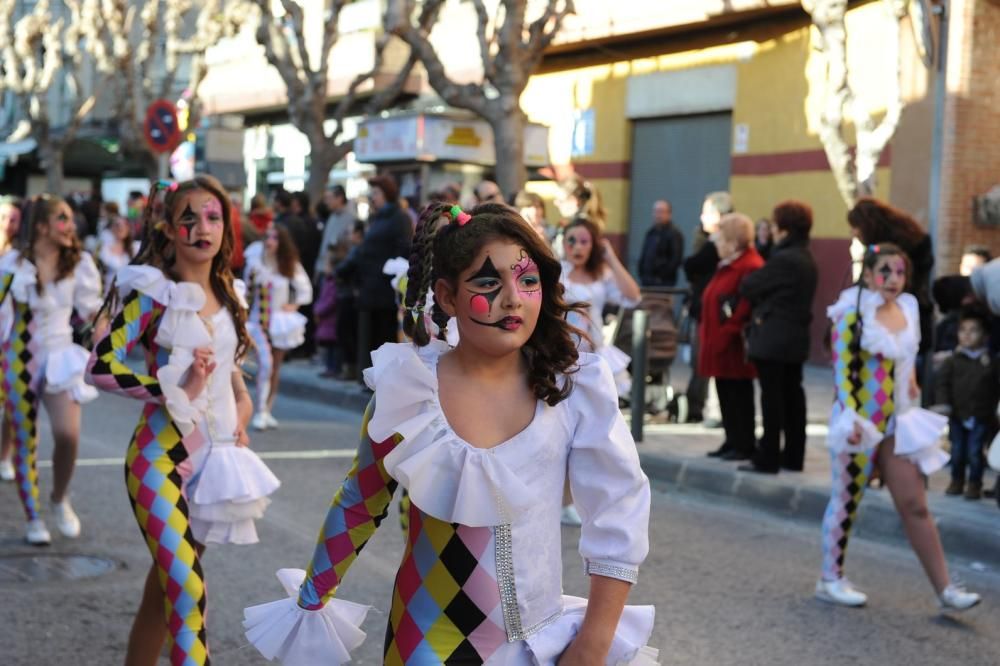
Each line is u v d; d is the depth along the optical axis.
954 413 8.47
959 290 9.60
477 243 2.79
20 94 32.28
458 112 15.76
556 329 2.88
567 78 21.34
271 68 28.59
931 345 8.30
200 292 4.52
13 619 5.80
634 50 19.84
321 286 14.83
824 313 16.59
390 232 13.04
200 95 31.89
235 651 5.42
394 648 2.88
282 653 3.02
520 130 14.38
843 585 6.50
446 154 15.69
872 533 8.09
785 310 9.09
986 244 14.30
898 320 6.23
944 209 14.07
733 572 7.07
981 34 13.99
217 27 27.41
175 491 4.37
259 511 4.64
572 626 2.89
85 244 17.72
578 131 21.12
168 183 4.84
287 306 11.91
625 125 20.16
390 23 14.55
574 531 7.91
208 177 4.70
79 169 33.44
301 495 8.72
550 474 2.85
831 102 11.64
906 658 5.64
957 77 13.97
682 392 12.30
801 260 9.12
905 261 6.15
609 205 20.47
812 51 16.53
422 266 3.13
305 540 7.43
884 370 6.20
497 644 2.81
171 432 4.48
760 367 9.18
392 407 2.80
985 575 7.23
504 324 2.78
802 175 16.78
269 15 18.98
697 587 6.73
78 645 5.48
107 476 9.24
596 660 2.79
